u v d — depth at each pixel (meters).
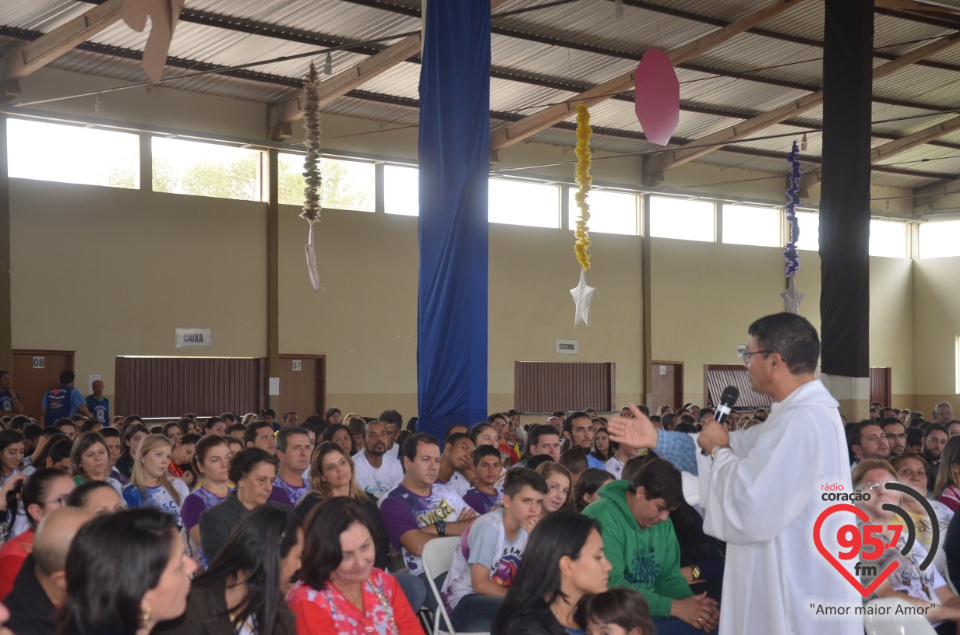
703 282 18.25
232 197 13.96
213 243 13.67
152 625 2.04
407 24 12.18
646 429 2.74
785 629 2.58
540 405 16.41
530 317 16.34
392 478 6.56
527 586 2.52
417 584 4.11
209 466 4.73
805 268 19.41
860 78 9.16
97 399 12.33
